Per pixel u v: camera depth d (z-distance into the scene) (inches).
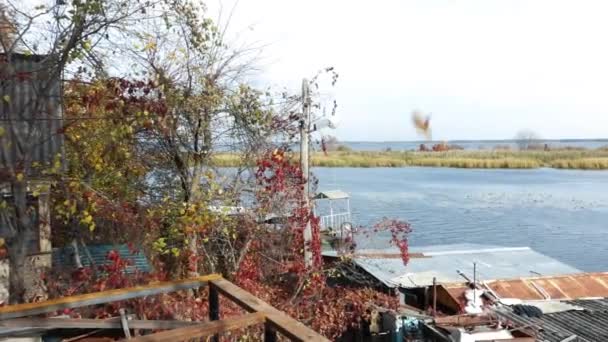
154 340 94.3
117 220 299.3
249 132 338.3
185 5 295.7
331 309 403.9
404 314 479.2
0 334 165.9
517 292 560.4
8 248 235.9
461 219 1321.4
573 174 2962.6
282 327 96.3
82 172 283.3
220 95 315.9
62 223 323.3
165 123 294.0
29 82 237.8
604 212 1451.8
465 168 3654.0
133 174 305.6
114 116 262.4
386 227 542.9
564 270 653.3
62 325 148.6
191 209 293.6
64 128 250.2
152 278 271.4
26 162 233.6
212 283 129.6
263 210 353.4
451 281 579.5
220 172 336.8
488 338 429.7
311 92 372.8
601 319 488.7
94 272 284.8
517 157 3727.9
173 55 301.1
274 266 373.7
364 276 582.9
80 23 225.8
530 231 1178.0
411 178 2659.9
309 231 374.3
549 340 431.2
